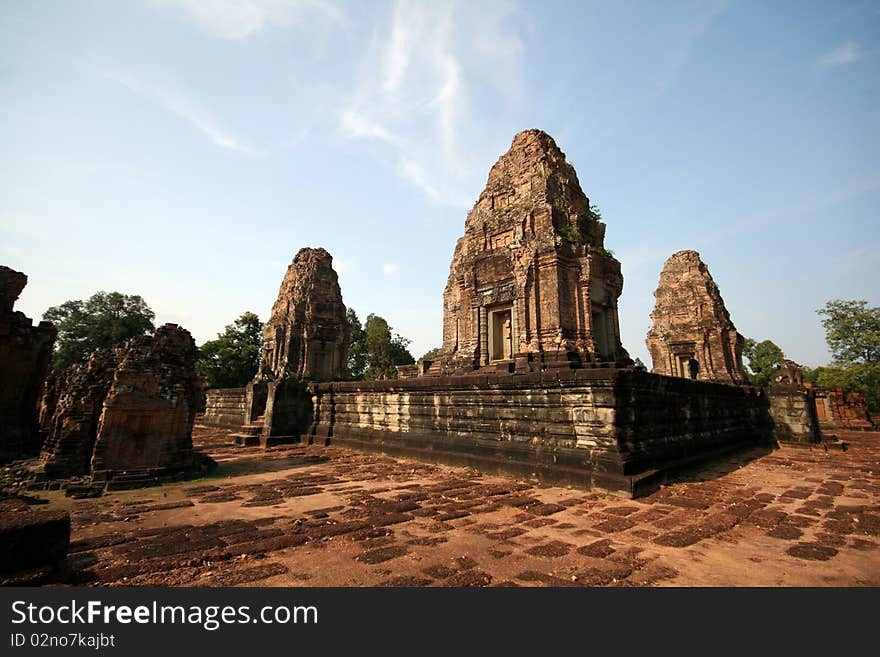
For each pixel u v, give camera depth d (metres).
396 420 16.92
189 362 13.00
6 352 15.23
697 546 6.41
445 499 9.43
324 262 27.88
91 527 7.39
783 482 11.58
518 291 17.23
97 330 52.31
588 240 18.25
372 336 59.81
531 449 11.84
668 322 30.09
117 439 11.31
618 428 10.36
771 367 45.25
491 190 20.23
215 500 9.43
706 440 15.09
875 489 10.70
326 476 12.26
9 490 10.46
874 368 35.09
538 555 5.99
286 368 25.34
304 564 5.68
